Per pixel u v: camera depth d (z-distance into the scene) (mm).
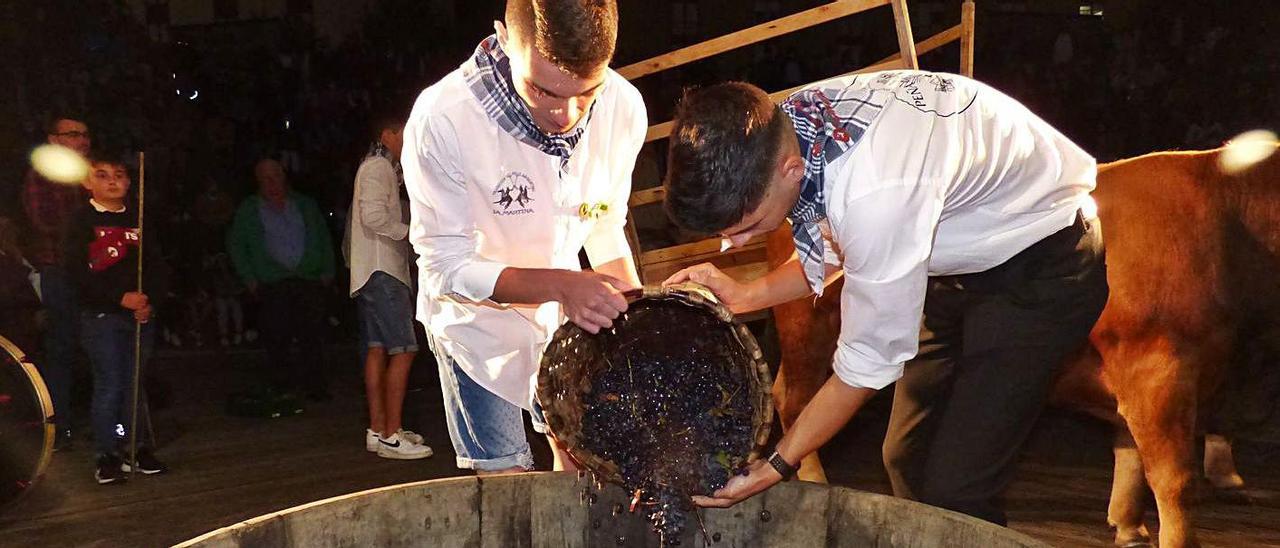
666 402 2145
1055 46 10461
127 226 4984
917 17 10727
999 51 10594
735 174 1783
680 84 9961
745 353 1986
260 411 6234
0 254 5621
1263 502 4168
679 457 2080
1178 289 3154
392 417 5316
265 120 9477
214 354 8156
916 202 1895
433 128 2279
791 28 3361
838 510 2088
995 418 2316
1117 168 3350
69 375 5598
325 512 1993
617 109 2414
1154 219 3209
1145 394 3203
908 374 2564
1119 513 3738
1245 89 9266
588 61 1996
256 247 6449
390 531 2072
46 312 5500
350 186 9148
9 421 4434
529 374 2539
